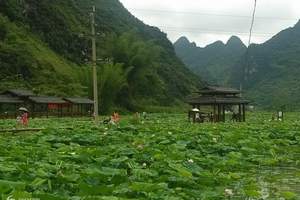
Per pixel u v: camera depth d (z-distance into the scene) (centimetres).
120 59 8762
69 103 6944
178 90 12731
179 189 884
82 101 7138
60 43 10694
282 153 1919
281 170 1404
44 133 2495
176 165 1084
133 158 1348
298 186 1095
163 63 13500
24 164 1003
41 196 625
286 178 1229
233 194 953
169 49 15662
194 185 977
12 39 9331
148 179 980
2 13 9956
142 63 8869
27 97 6481
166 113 8575
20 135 2552
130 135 2308
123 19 14775
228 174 1159
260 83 16288
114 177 934
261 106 13912
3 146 1598
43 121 4831
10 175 916
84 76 7856
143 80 9088
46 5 11075
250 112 9050
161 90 11175
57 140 2044
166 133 2411
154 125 3488
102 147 1716
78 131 2625
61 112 7019
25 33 9962
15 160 1192
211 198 875
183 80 13562
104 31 12131
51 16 10969
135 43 8900
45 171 977
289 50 17750
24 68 8744
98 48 10906
